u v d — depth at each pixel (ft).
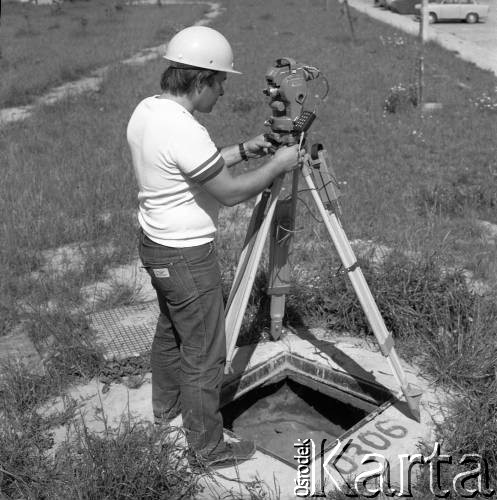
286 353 13.24
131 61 60.59
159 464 9.39
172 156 8.88
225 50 9.23
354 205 21.80
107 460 9.28
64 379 12.34
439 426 10.69
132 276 17.20
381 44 64.08
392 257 15.30
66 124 36.22
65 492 9.12
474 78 49.08
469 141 31.58
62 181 24.43
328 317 14.33
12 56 61.26
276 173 9.71
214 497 9.48
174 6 115.14
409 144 31.37
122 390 12.19
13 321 14.66
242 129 34.55
